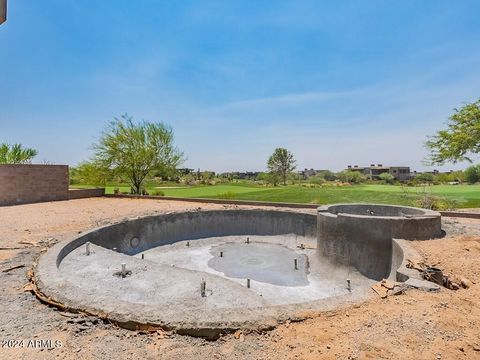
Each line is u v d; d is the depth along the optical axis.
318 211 9.33
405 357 2.67
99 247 7.60
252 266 9.33
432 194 17.53
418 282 4.41
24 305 3.96
